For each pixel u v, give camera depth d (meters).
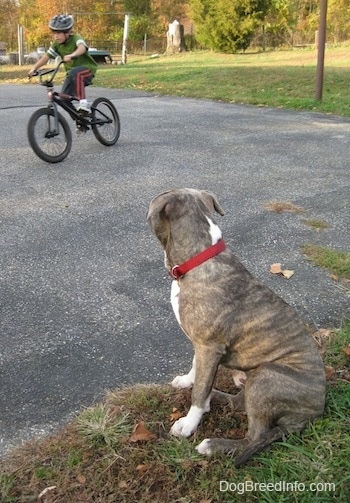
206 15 17.80
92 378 2.17
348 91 9.13
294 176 4.80
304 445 1.78
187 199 1.89
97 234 3.55
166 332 2.49
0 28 25.30
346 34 19.86
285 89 9.42
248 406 1.78
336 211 4.01
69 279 2.98
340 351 2.29
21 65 19.09
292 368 1.79
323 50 8.12
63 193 4.27
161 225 1.89
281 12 19.55
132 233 3.57
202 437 1.88
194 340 1.87
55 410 2.00
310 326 2.56
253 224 3.73
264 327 1.83
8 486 1.66
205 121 6.95
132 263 3.17
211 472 1.72
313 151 5.60
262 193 4.35
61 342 2.41
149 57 19.70
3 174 4.72
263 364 1.81
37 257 3.23
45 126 4.89
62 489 1.66
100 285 2.91
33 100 8.68
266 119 7.16
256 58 15.38
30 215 3.85
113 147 5.58
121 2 25.19
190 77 11.06
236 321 1.82
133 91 9.80
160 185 4.47
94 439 1.84
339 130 6.53
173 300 1.92
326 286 2.93
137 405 2.00
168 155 5.33
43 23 23.20
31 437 1.87
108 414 1.95
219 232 1.92
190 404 2.02
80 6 22.61
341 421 1.88
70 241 3.45
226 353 1.87
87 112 5.18
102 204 4.05
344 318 2.63
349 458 1.73
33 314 2.64
